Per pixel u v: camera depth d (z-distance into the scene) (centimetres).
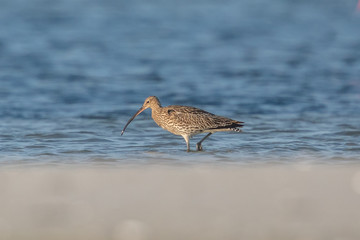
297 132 1758
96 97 2378
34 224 874
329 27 4556
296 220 888
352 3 5872
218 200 984
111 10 5178
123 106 2206
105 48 3616
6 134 1711
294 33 4269
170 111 1539
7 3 5400
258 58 3341
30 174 1158
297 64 3170
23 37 3912
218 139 1662
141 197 1004
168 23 4597
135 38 3969
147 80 2745
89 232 845
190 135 1527
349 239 818
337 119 1959
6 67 2995
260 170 1204
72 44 3722
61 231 849
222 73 2917
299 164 1351
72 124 1877
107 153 1482
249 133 1742
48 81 2692
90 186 1067
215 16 4988
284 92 2469
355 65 3147
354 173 1155
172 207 952
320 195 1007
